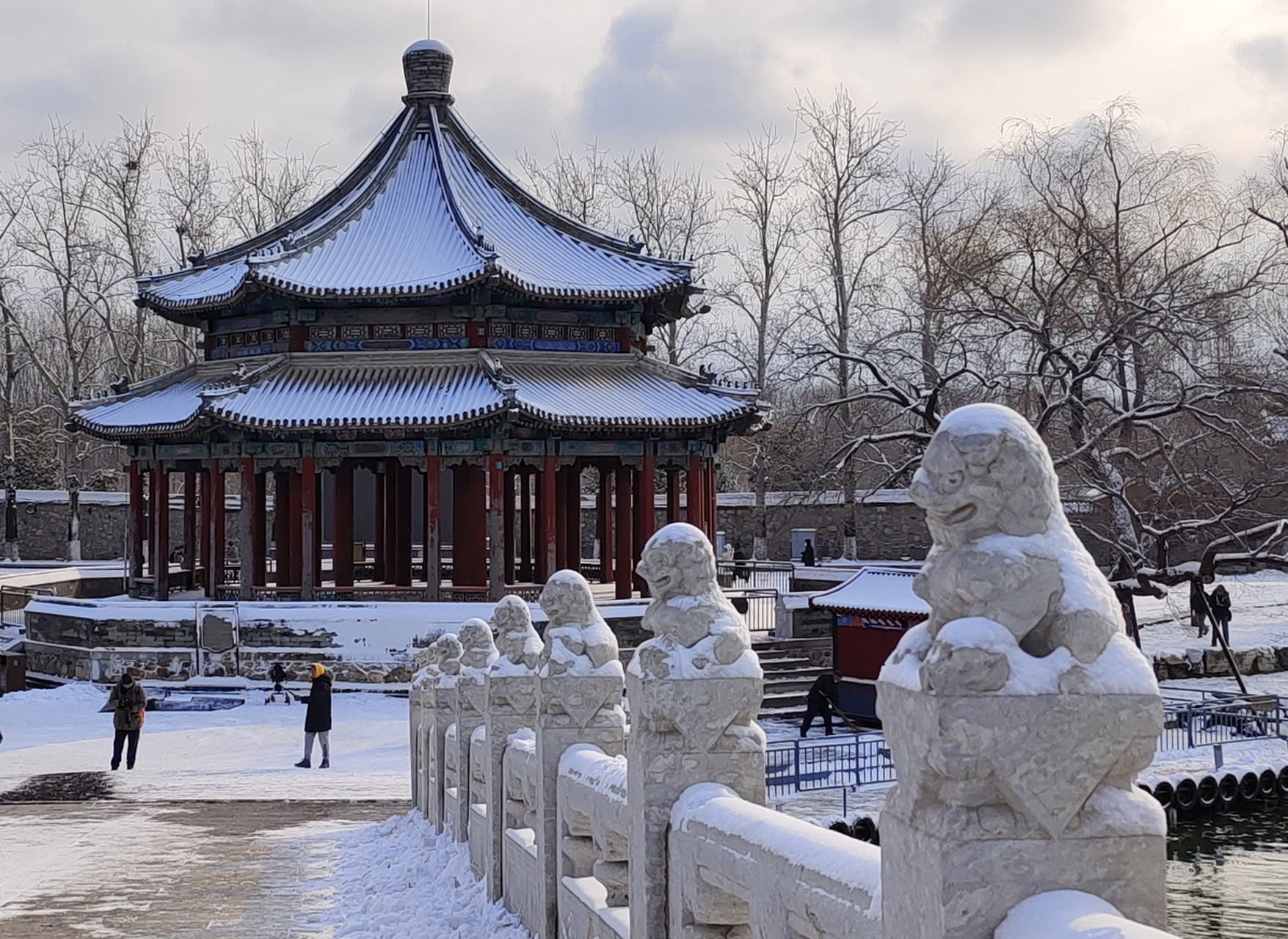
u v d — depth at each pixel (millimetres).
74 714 41312
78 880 16609
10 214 84562
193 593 54250
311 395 47812
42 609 48375
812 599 39812
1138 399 48594
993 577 4031
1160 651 46625
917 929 4137
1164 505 49312
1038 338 47250
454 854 15828
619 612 46031
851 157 76625
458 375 48594
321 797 25766
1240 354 51281
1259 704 38531
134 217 86375
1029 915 3904
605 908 8656
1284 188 51188
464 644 16188
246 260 48625
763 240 81625
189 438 49500
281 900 15086
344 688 44625
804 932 5480
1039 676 3986
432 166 55531
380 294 47844
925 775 4078
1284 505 57344
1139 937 3562
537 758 10391
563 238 53781
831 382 73312
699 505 49906
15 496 81688
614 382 50281
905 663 4242
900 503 76562
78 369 88062
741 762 7285
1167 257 50969
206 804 24859
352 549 50062
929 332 59375
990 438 4082
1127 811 4039
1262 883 27188
